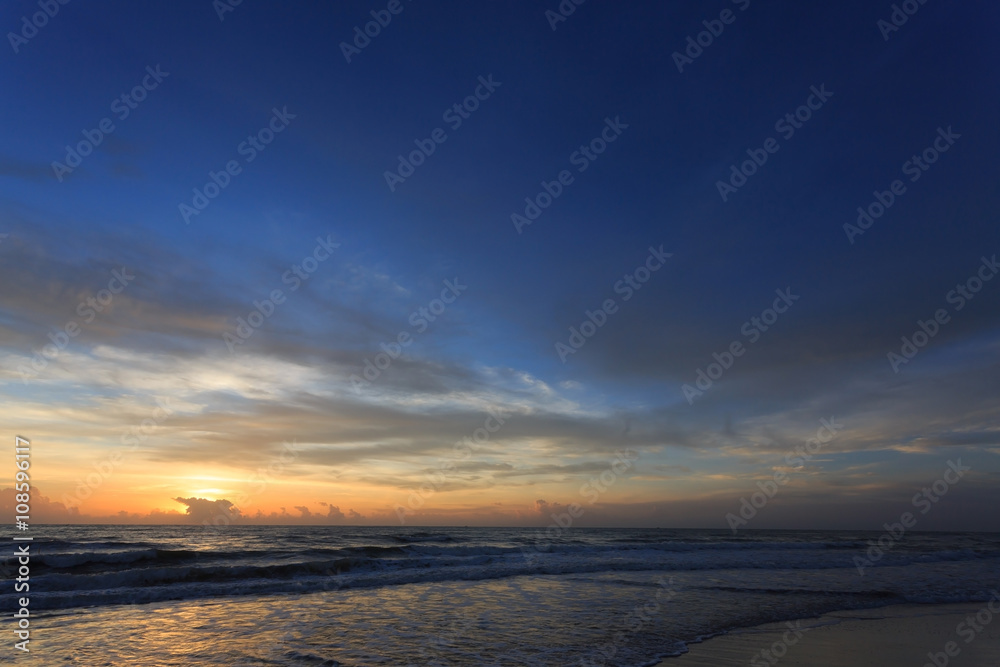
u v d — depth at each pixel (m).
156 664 8.12
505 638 10.08
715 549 35.03
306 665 8.16
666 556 28.27
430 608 12.98
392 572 19.30
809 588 17.45
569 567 21.91
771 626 11.71
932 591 17.58
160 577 16.09
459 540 42.47
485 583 17.50
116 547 30.91
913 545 47.72
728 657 9.16
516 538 46.88
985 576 22.20
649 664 8.60
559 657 8.88
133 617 11.41
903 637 10.92
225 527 83.31
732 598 15.14
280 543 36.88
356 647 9.25
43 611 11.98
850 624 12.10
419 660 8.53
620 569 22.00
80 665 7.99
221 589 15.09
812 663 8.85
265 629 10.48
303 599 14.02
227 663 8.23
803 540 56.03
